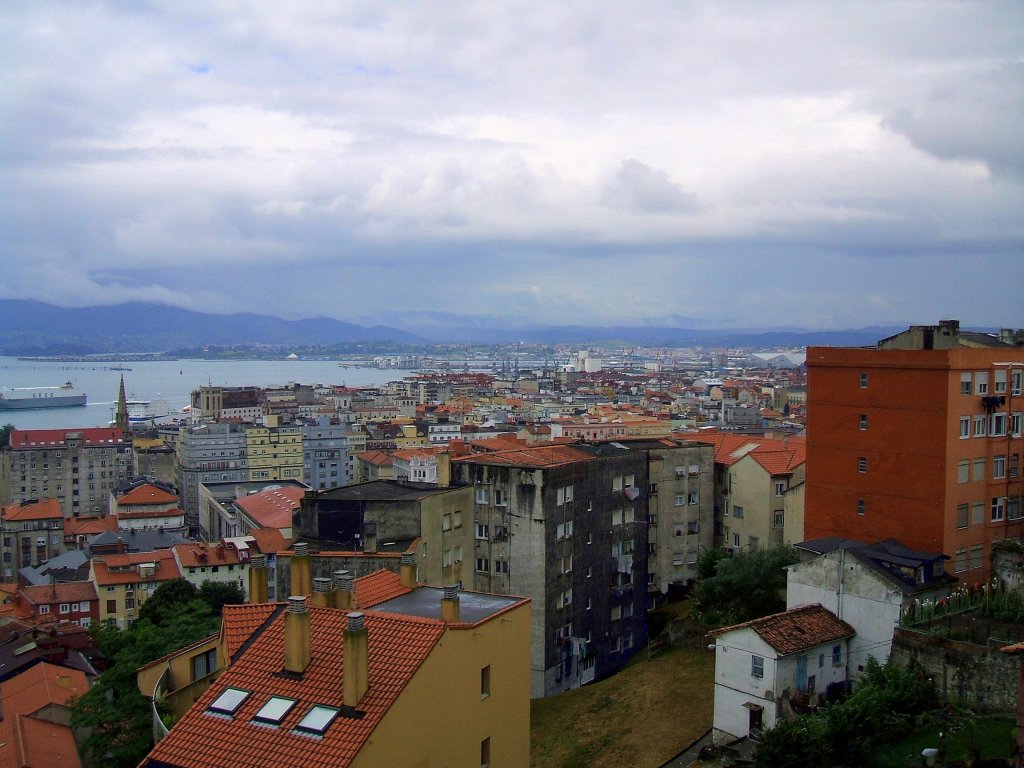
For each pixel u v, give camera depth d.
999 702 57.69
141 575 151.88
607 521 103.50
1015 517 83.62
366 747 36.25
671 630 92.62
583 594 99.81
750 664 64.69
